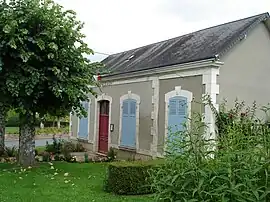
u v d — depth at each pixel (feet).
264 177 10.04
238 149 11.27
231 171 9.95
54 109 35.55
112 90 48.60
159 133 38.11
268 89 36.19
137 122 42.32
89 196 23.12
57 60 32.37
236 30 35.22
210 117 30.89
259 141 11.33
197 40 39.63
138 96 42.39
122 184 23.99
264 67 36.17
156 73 38.96
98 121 52.90
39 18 31.45
